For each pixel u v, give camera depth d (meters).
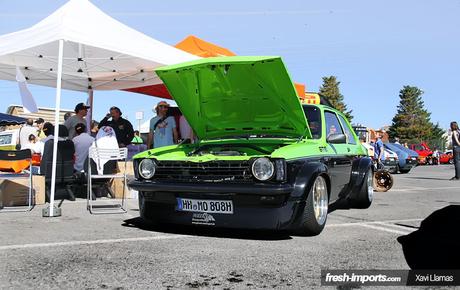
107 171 6.61
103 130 6.93
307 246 4.07
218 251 3.86
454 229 4.99
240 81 4.83
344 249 3.97
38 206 6.78
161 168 4.64
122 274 3.17
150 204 4.73
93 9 6.51
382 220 5.61
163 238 4.39
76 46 7.86
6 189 6.73
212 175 4.34
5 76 9.98
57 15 6.27
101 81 11.22
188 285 2.95
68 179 7.27
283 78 4.56
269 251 3.87
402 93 72.88
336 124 5.98
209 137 5.84
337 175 5.41
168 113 8.61
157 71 5.01
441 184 11.77
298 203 4.21
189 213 4.50
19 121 15.52
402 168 17.89
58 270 3.26
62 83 11.08
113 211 6.24
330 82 72.38
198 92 5.19
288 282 3.03
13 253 3.74
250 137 5.50
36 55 8.34
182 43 10.72
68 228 4.91
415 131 70.50
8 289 2.84
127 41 6.80
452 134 13.80
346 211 6.48
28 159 6.46
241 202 4.22
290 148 4.46
